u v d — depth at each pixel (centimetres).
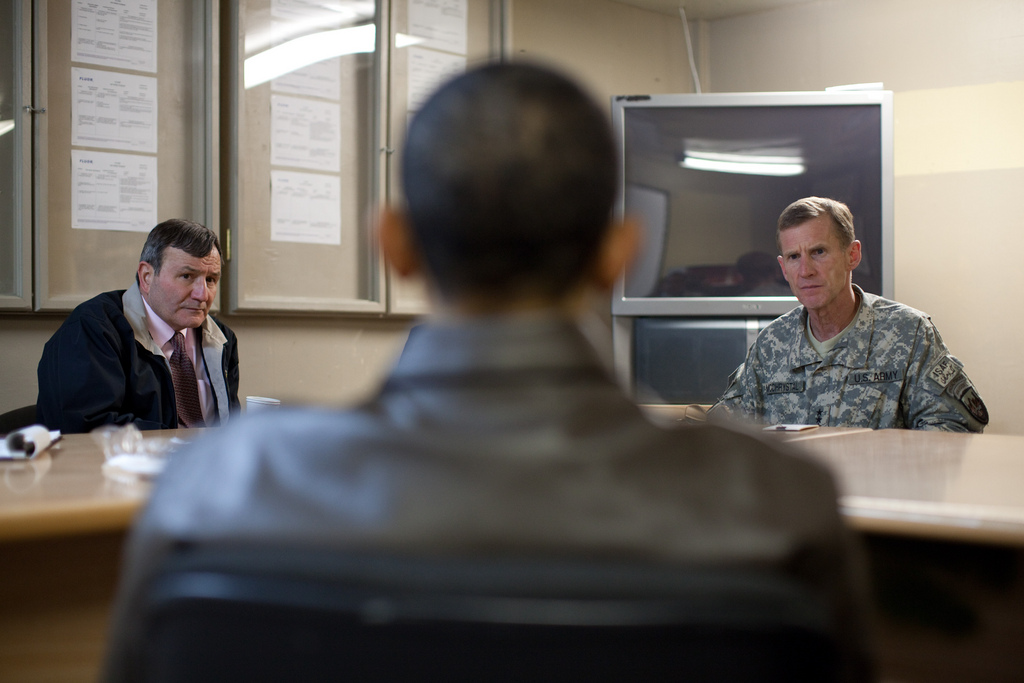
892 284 352
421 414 43
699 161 361
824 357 226
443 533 39
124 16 269
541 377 43
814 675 38
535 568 38
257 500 41
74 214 262
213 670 39
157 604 40
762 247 360
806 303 221
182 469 44
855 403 220
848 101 354
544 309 45
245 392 299
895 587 97
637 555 39
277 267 301
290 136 302
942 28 377
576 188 44
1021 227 365
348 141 315
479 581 37
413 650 38
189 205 283
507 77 45
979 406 211
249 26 292
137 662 42
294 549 39
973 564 93
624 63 402
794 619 37
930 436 164
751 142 360
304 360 312
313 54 306
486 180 43
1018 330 366
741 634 37
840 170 356
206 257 226
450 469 40
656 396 357
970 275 373
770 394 233
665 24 414
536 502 39
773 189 360
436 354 44
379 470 41
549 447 41
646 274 360
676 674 37
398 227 47
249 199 295
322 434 43
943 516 87
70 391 207
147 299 228
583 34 391
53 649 94
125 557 44
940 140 377
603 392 44
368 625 37
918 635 96
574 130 44
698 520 40
